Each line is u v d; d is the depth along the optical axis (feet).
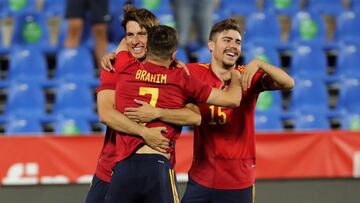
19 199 87.86
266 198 90.63
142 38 63.62
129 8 64.95
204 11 127.03
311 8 146.30
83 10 124.36
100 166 67.10
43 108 117.70
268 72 62.49
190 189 68.49
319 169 91.35
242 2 144.05
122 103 59.93
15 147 87.81
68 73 122.62
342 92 125.18
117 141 60.70
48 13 136.56
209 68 67.72
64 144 88.48
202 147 67.56
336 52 135.95
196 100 60.90
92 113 116.37
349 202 91.56
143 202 59.77
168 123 59.57
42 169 88.07
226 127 66.59
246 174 67.36
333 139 91.86
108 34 129.80
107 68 63.31
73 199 88.63
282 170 90.84
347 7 148.56
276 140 90.99
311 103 123.44
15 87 119.14
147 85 59.72
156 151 59.26
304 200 91.09
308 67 130.31
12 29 135.44
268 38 136.56
